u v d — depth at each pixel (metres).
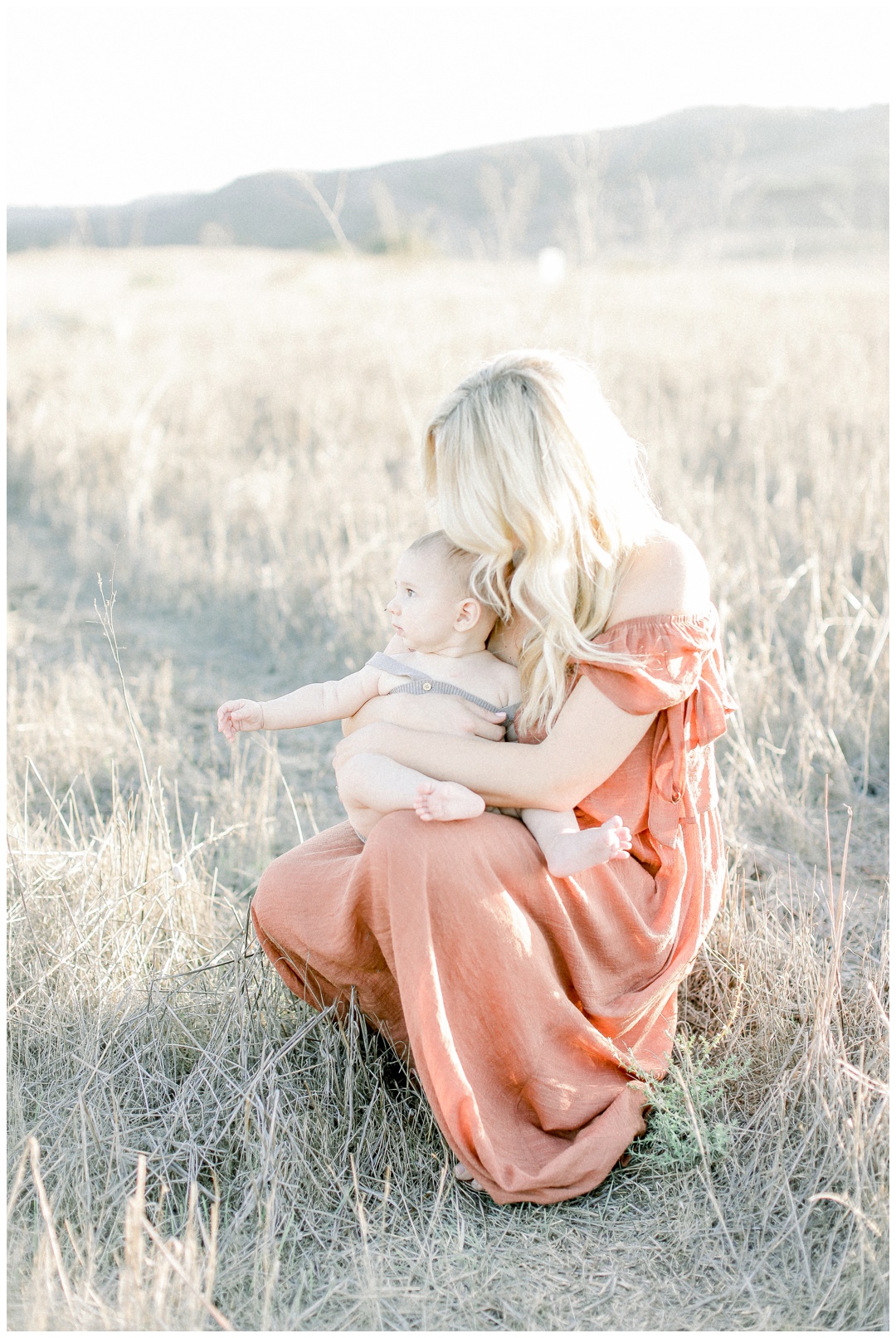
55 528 7.65
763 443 7.06
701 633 2.15
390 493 6.68
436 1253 2.02
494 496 2.08
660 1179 2.16
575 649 2.12
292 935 2.30
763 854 3.39
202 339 12.87
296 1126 2.20
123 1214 2.04
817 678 4.28
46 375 10.87
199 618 6.12
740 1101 2.36
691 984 2.71
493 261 9.66
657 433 7.26
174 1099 2.33
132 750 4.28
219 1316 1.74
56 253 25.19
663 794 2.29
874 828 3.64
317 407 8.95
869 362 8.71
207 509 7.42
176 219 41.69
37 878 3.02
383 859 2.07
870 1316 1.85
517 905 2.08
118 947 2.71
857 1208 1.92
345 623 5.35
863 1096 2.08
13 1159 2.16
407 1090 2.38
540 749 2.14
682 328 10.78
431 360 9.41
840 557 5.20
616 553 2.17
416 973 2.03
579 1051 2.18
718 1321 1.87
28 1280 1.90
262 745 3.96
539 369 2.15
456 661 2.29
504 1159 2.08
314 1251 2.04
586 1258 2.00
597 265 8.25
